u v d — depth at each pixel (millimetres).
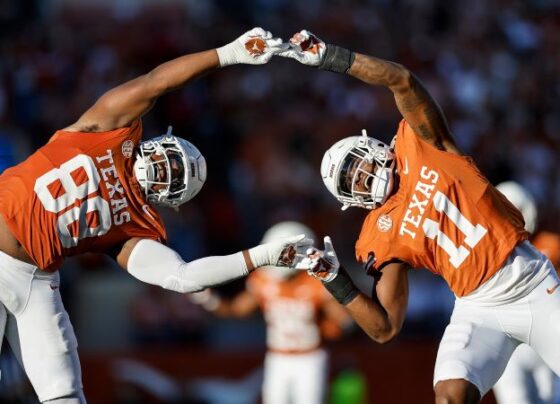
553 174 46500
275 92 47406
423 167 18000
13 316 18047
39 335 17781
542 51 53844
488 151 45875
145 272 17953
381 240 18219
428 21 54000
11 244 17562
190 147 18578
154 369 33281
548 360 18219
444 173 17906
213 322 36688
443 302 36031
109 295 37219
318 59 17609
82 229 17719
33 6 51812
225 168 42875
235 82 47219
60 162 17594
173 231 38781
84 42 49375
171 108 43844
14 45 48219
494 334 18078
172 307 35844
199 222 40188
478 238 17781
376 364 33531
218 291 37969
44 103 44656
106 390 32938
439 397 17281
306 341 30797
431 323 35812
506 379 22234
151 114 43656
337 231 40781
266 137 44906
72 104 44750
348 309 17969
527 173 45531
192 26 51938
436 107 18031
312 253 17688
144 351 33406
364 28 53219
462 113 48656
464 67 51406
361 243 18562
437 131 18109
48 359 17812
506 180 45094
